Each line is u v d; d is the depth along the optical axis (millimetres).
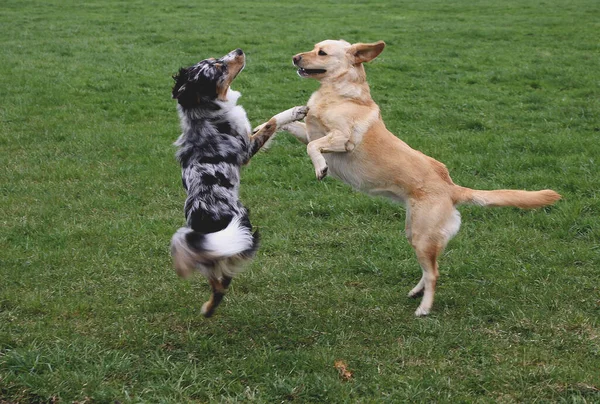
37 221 7215
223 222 4828
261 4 29250
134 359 4621
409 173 5523
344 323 5285
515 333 5109
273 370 4523
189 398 4195
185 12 26031
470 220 7555
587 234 7008
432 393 4266
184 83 5184
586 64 16859
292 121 5777
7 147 9992
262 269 6238
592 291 5785
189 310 5414
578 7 28203
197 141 5098
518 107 12938
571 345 4887
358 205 7836
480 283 6059
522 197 5500
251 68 16031
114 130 10992
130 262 6281
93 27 21656
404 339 5012
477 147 10234
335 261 6469
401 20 24766
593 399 4168
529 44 19828
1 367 4367
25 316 5223
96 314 5301
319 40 19844
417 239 5527
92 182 8516
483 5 29312
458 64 16875
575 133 10945
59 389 4148
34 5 26719
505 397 4238
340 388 4277
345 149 5629
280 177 8969
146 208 7770
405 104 13203
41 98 12867
